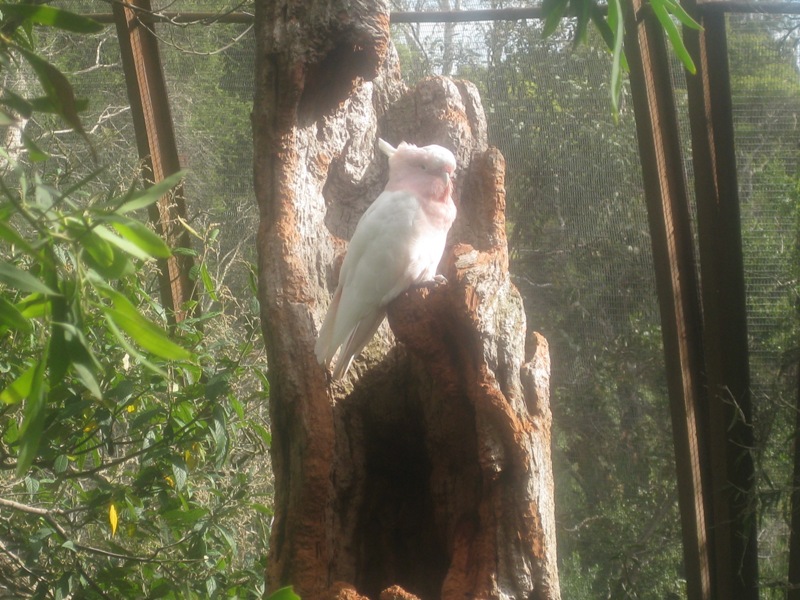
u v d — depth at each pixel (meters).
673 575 4.40
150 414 3.38
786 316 4.05
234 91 4.41
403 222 3.09
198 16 4.17
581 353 4.36
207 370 4.07
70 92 1.34
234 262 4.67
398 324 3.04
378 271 3.05
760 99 3.83
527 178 4.27
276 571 2.91
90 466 4.79
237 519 4.35
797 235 3.97
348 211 3.67
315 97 3.44
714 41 3.75
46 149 4.61
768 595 4.38
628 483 4.39
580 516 4.46
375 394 3.42
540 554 2.82
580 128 4.14
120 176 4.41
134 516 3.58
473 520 3.14
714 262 4.02
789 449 4.12
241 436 4.79
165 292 4.51
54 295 1.25
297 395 2.92
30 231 4.03
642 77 3.77
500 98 4.21
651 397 4.30
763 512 4.17
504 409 2.81
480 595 2.80
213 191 4.58
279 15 3.16
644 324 4.25
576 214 4.25
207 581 3.54
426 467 3.49
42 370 1.31
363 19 3.16
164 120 4.38
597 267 4.27
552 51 4.04
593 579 4.48
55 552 3.68
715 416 4.17
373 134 3.73
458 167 3.52
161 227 4.46
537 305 4.38
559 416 4.43
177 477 3.29
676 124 3.91
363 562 3.33
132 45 4.13
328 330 3.03
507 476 2.85
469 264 2.93
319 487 2.87
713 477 4.25
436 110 3.64
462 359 3.01
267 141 3.21
